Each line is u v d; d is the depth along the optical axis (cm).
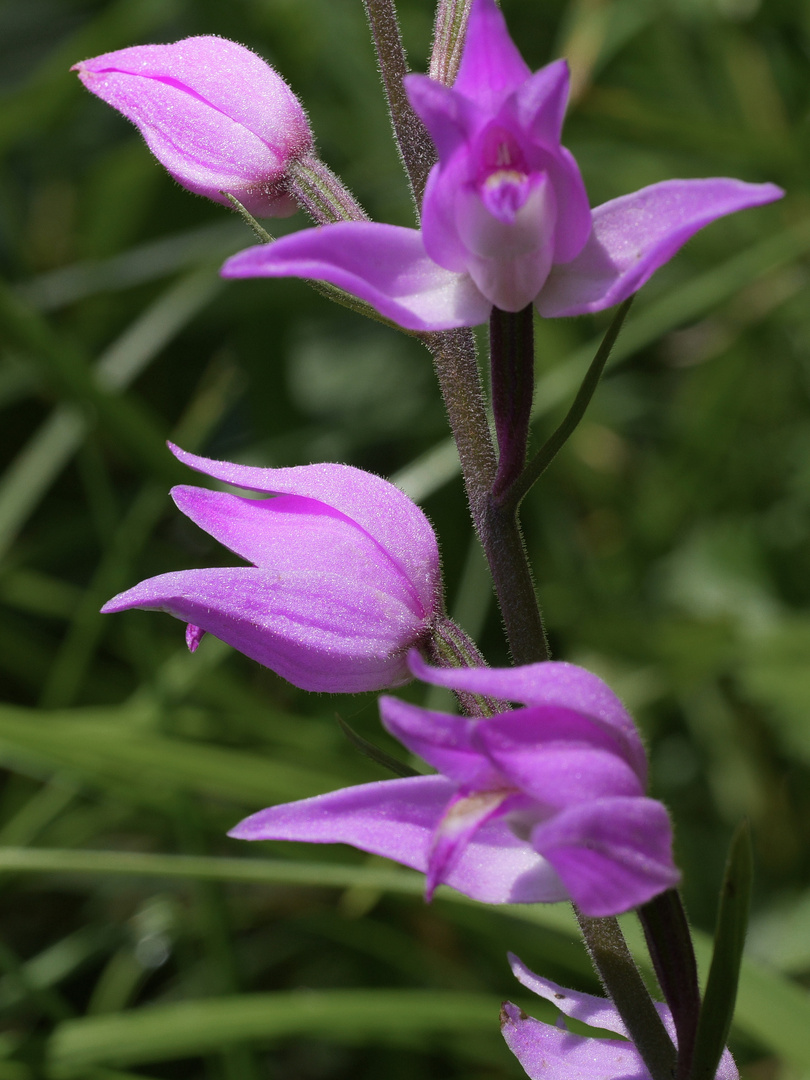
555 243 21
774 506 41
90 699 36
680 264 43
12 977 28
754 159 37
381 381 46
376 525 22
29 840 32
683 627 35
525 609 22
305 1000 28
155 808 29
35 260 46
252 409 43
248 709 31
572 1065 23
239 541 22
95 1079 28
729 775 37
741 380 41
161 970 37
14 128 39
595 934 22
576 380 36
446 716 20
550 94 21
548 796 20
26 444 45
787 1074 30
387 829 21
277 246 21
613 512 42
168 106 23
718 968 21
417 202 22
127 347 37
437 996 28
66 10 50
